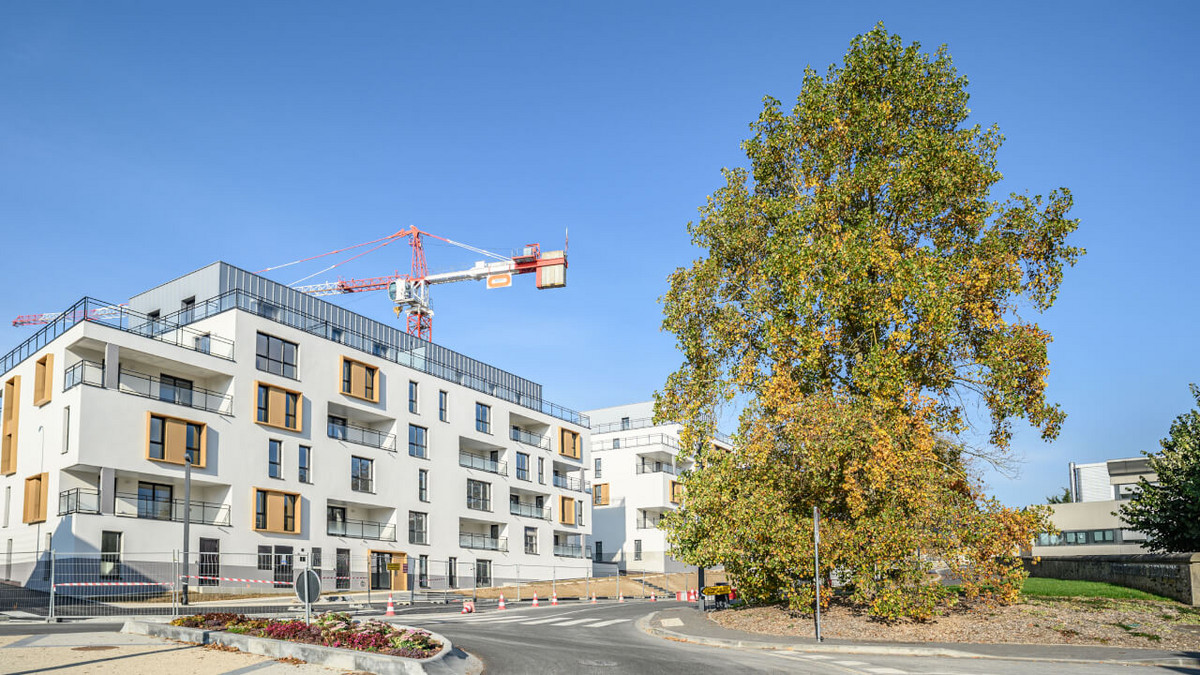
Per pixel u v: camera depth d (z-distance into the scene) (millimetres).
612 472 83375
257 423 44750
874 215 22938
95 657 14273
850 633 20000
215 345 45281
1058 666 15391
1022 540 20938
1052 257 22562
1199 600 20891
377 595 45625
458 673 13375
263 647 14625
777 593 24203
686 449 25828
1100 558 26891
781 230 23312
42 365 40812
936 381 22422
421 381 56969
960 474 22906
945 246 23188
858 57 24031
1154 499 27656
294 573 45219
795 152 25094
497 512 62000
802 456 21766
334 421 51219
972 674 14297
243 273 50281
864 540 20562
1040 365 21578
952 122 24516
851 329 22969
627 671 14211
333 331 52500
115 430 38062
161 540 39125
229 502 42688
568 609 34938
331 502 49844
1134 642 17516
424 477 55906
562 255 113500
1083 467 65500
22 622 24953
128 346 39312
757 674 14086
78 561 35750
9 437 42594
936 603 21719
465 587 57750
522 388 73562
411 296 113188
